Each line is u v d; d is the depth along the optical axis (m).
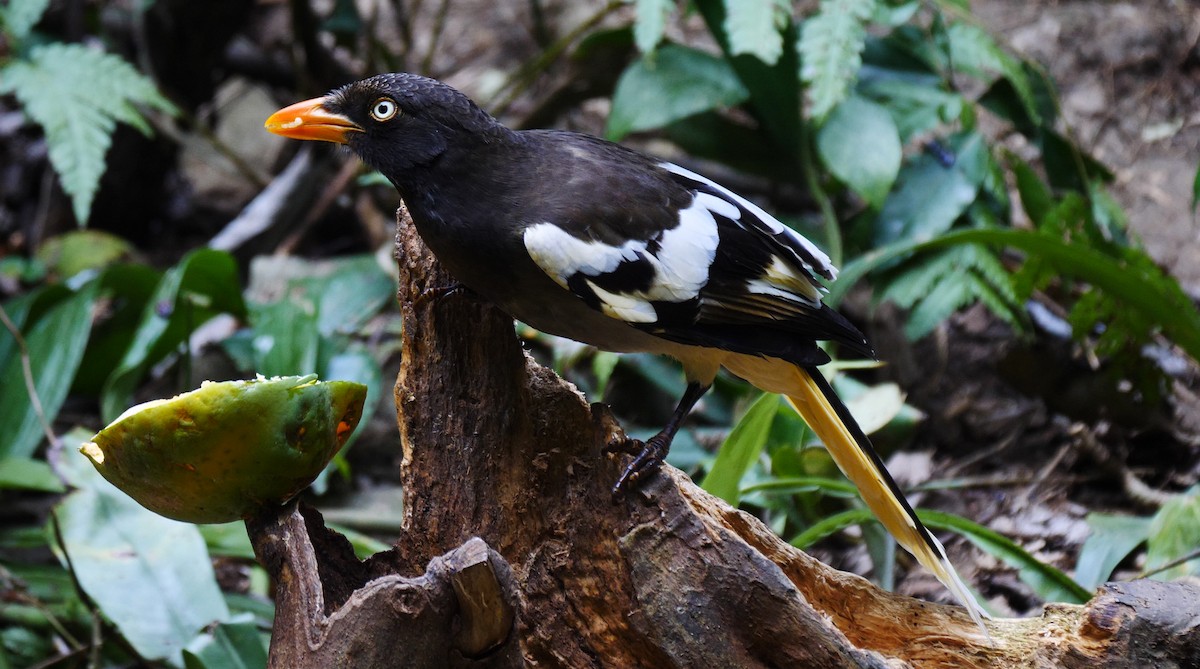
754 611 5.18
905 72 11.77
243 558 9.29
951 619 5.85
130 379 10.88
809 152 11.41
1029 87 11.57
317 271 12.99
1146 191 13.64
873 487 6.35
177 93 14.97
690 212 6.29
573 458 5.71
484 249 6.00
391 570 6.08
